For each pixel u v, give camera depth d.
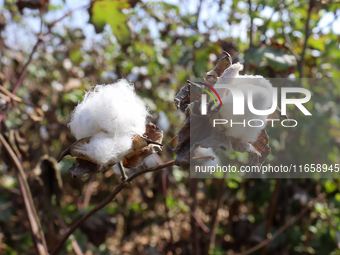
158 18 0.75
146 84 0.77
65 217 0.57
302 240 0.64
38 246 0.34
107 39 0.90
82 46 0.89
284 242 0.66
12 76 0.73
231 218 0.78
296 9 0.61
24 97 0.71
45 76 0.79
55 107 0.70
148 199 0.81
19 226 0.65
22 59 0.75
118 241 0.88
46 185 0.43
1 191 0.63
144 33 0.82
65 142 0.74
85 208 0.61
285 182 0.64
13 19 0.72
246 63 0.46
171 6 0.72
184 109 0.20
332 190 0.65
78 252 0.48
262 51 0.46
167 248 0.83
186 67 0.77
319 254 0.62
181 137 0.20
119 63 0.79
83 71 0.82
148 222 0.95
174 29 0.77
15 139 0.43
